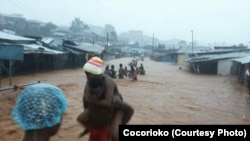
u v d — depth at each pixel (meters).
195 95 20.25
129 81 26.44
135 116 12.14
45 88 2.01
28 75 28.30
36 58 31.41
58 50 40.69
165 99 17.59
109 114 4.45
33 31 90.69
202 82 30.17
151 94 19.28
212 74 43.16
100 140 4.46
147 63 74.94
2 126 9.24
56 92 2.03
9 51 18.94
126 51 123.56
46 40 46.31
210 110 15.02
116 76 28.95
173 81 29.36
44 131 1.98
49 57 36.84
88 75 4.30
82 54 48.06
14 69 27.16
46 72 33.38
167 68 55.09
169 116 12.80
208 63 44.16
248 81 26.50
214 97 19.95
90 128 4.54
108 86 4.33
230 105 16.98
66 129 9.23
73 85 21.66
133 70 28.64
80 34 110.56
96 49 57.97
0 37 28.05
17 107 1.97
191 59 48.62
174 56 81.69
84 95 4.50
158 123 11.30
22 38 34.09
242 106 16.91
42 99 1.95
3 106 11.25
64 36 96.00
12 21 89.00
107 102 4.26
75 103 14.22
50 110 1.95
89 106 4.45
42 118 1.93
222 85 28.22
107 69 28.72
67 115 11.25
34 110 1.92
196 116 13.28
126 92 19.55
